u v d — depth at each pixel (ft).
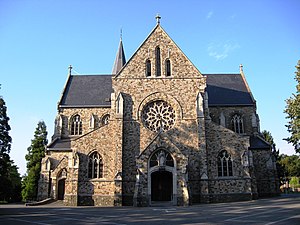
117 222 71.61
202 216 80.02
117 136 137.08
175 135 138.82
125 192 133.28
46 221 76.69
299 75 116.88
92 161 139.54
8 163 138.00
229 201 133.08
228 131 140.77
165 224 65.72
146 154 128.77
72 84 195.83
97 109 177.68
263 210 88.99
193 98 143.54
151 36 152.35
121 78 145.89
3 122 131.23
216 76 200.44
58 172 159.43
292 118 115.65
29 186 219.82
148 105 144.87
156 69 148.36
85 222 72.74
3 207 137.69
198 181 133.90
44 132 245.86
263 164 156.46
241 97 181.27
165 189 135.64
